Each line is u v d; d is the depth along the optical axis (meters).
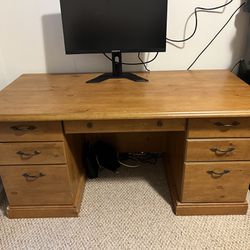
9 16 1.50
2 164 1.25
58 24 1.52
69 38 1.39
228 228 1.31
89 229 1.32
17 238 1.29
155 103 1.13
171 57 1.62
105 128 1.16
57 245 1.25
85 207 1.47
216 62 1.63
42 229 1.33
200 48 1.59
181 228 1.31
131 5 1.32
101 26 1.37
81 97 1.23
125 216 1.40
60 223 1.37
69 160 1.30
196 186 1.30
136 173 1.75
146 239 1.26
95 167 1.70
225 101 1.14
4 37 1.56
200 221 1.35
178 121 1.14
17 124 1.14
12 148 1.20
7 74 1.67
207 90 1.28
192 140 1.17
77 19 1.35
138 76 1.51
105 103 1.15
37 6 1.48
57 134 1.17
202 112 1.05
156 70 1.66
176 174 1.46
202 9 1.49
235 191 1.31
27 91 1.33
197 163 1.24
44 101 1.19
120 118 1.06
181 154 1.30
